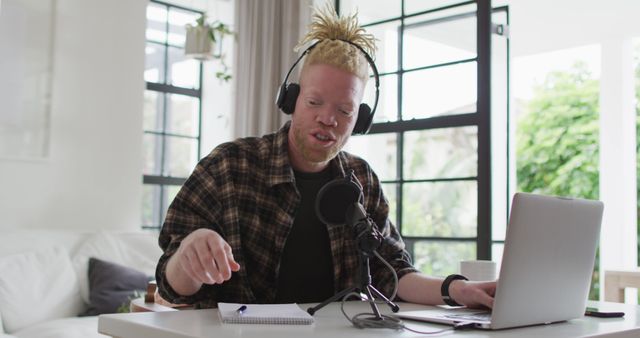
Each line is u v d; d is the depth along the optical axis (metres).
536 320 1.24
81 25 4.23
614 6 5.02
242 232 1.61
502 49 3.94
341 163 1.73
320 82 1.47
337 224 1.30
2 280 3.26
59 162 4.11
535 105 8.68
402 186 4.08
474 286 1.45
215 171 1.59
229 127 4.99
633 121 5.48
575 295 1.35
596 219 1.37
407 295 1.62
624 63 5.45
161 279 1.39
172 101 5.13
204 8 5.19
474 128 3.82
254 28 4.69
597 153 8.25
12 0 3.97
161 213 5.05
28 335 3.08
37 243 3.71
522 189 8.70
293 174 1.62
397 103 4.09
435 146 6.57
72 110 4.18
